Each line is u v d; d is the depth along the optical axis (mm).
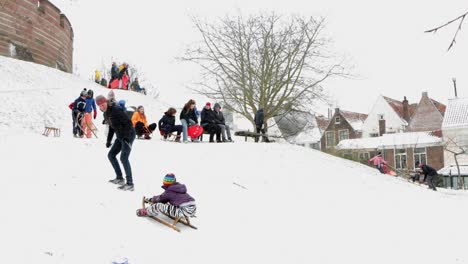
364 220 9000
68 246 5582
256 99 23844
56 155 9602
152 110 23484
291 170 12023
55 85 22281
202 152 12195
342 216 9031
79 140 11539
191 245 6344
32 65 23969
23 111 17328
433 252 7496
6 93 18281
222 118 15117
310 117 28641
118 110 7875
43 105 18641
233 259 6141
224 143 13922
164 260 5730
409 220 9516
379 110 46625
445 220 9859
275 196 9602
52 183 7742
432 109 43156
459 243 8117
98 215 6695
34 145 10148
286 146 15117
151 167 10070
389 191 12586
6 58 22828
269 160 12492
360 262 6703
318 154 15969
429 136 40188
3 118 16109
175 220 6902
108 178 8617
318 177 12039
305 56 23219
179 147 12539
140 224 6715
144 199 7273
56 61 29172
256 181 10477
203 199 8555
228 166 11234
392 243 7754
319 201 9891
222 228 7223
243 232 7203
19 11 25219
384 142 41469
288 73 23406
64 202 6938
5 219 5949
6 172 7910
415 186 16594
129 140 8016
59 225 6105
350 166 16109
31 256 5145
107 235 6109
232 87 23672
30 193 7055
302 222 8195
